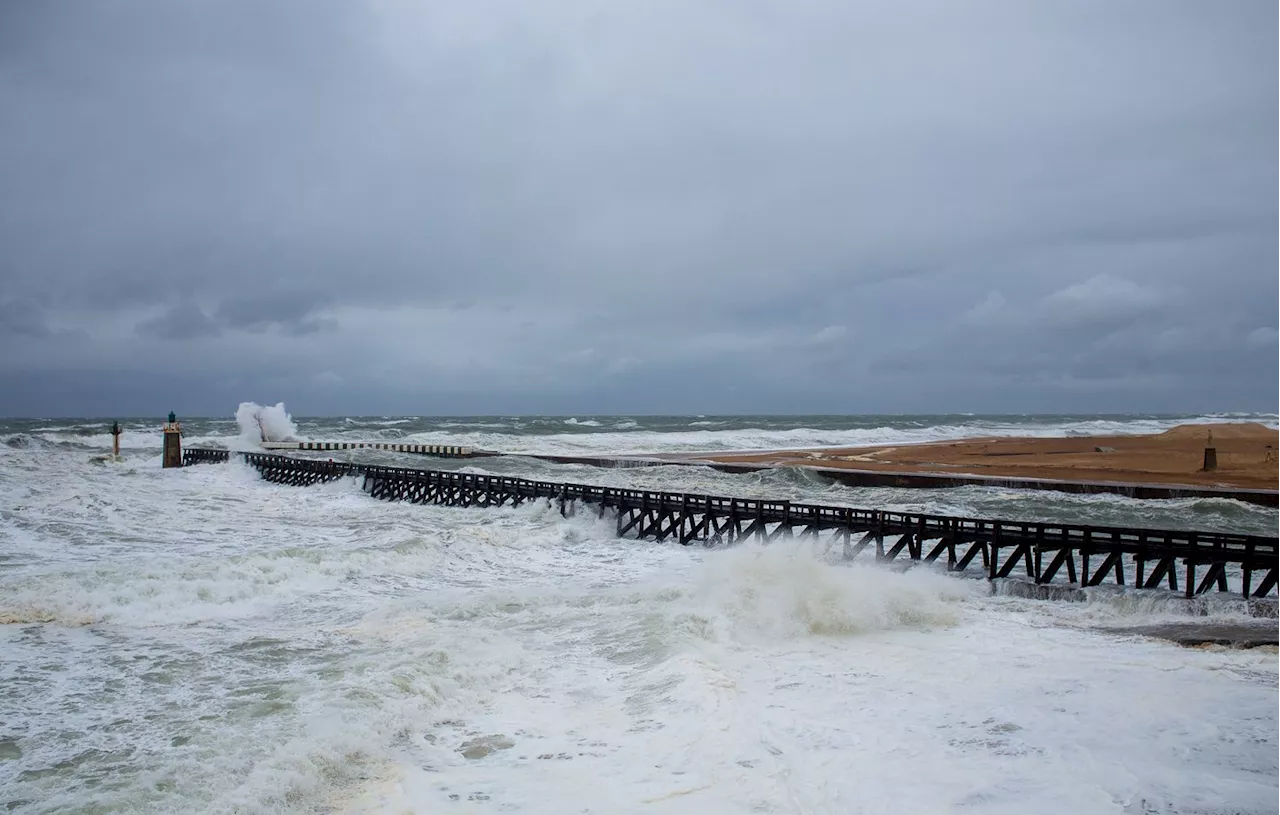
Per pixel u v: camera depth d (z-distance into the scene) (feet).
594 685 35.04
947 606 50.11
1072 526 57.31
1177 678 36.52
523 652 39.40
